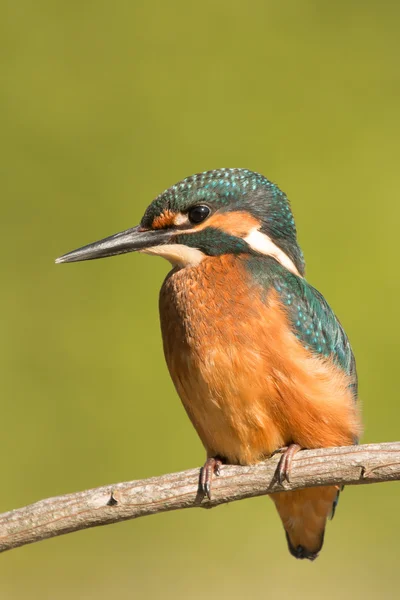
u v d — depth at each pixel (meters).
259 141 14.98
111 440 13.26
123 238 8.52
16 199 14.88
